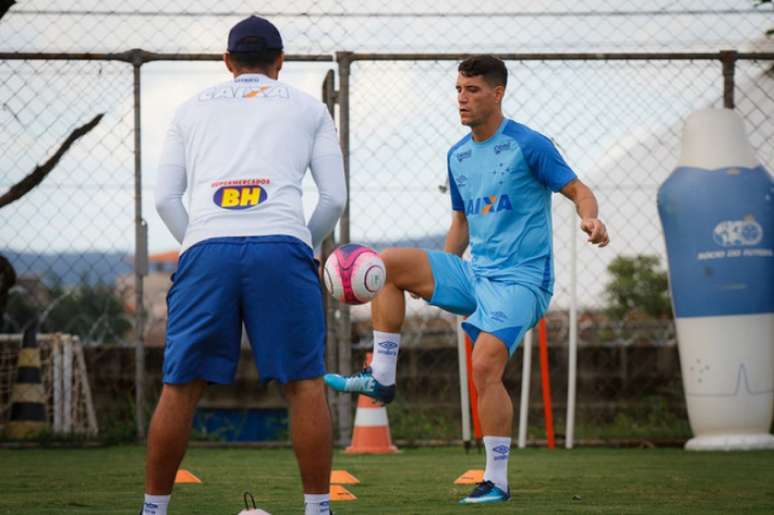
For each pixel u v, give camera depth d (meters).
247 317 10.85
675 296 27.44
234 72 12.01
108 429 29.03
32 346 29.09
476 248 16.70
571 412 27.67
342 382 15.98
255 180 10.99
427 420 30.17
